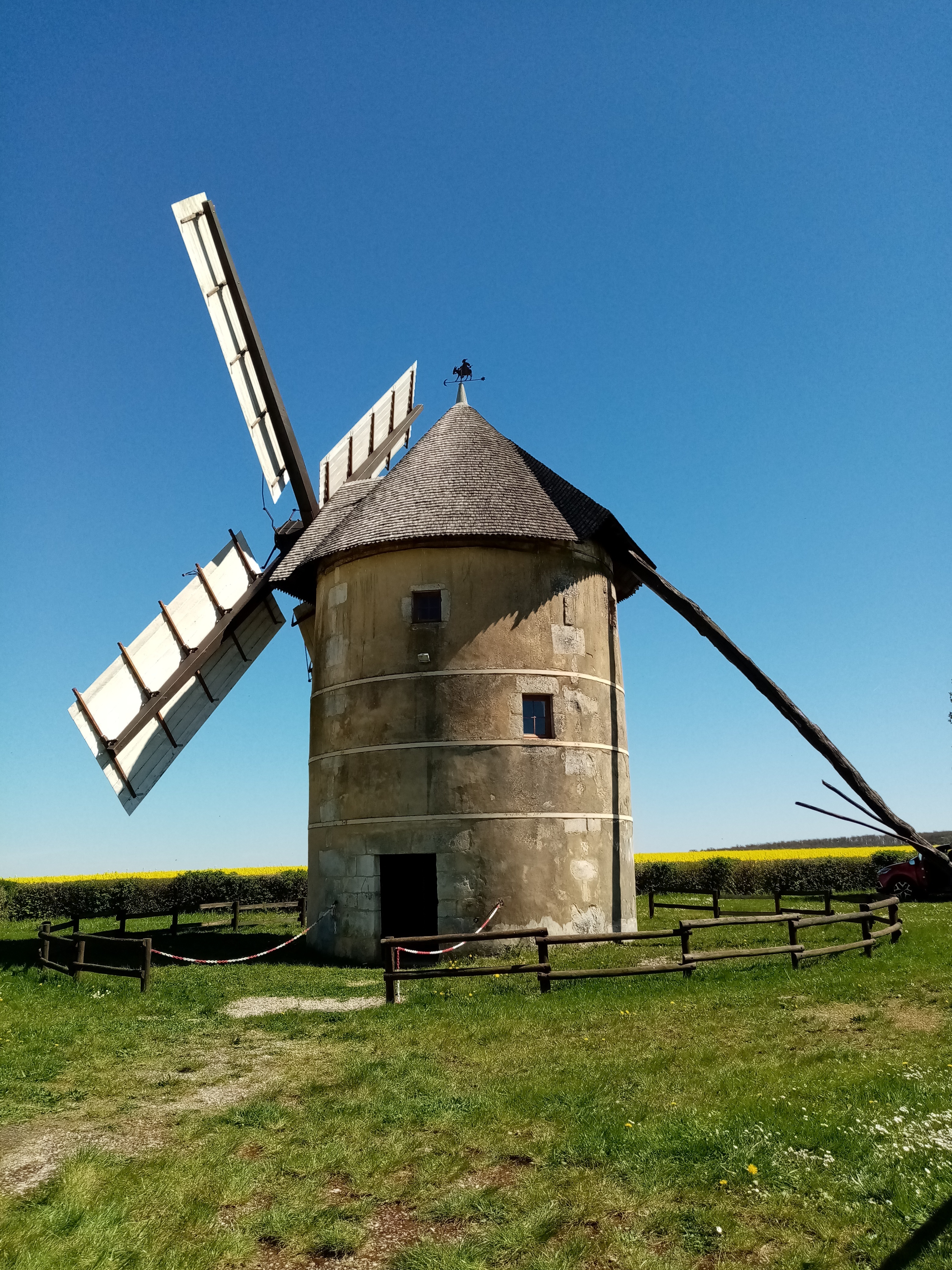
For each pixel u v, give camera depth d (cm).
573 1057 1059
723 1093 914
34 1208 699
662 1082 956
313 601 2397
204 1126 874
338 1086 992
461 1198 724
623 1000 1309
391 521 2025
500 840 1847
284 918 3111
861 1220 661
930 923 1984
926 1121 802
